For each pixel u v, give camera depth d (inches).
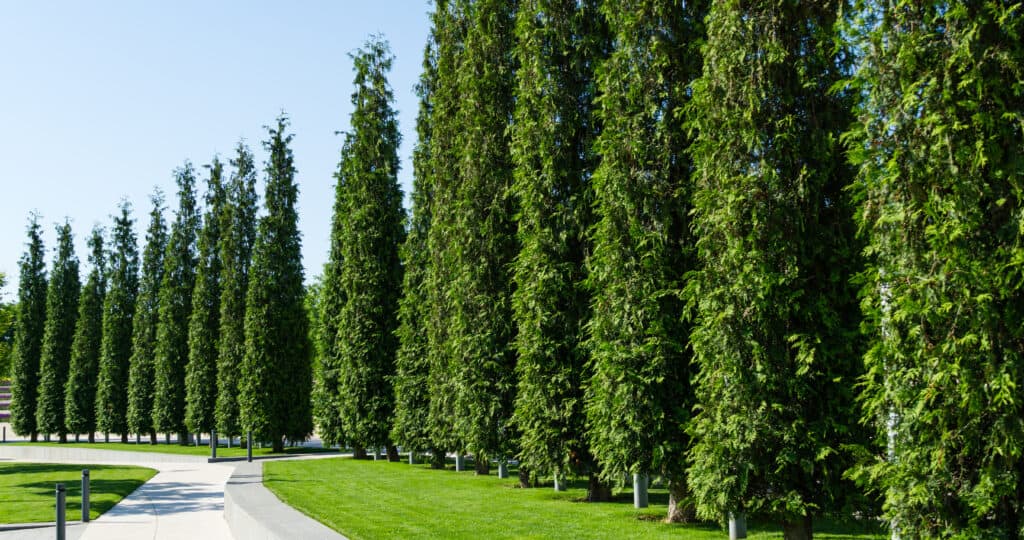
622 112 511.8
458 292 756.6
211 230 1625.2
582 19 621.9
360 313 1111.0
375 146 1134.4
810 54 385.4
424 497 641.6
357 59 1149.7
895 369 276.2
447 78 868.0
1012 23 252.4
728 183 386.0
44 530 575.2
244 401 1371.8
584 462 601.3
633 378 483.8
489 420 724.7
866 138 295.1
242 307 1510.8
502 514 536.4
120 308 1895.9
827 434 368.8
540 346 605.6
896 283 274.1
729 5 393.1
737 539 430.0
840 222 375.2
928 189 267.6
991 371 247.9
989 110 257.9
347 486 733.9
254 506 539.2
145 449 1521.9
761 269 366.9
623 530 465.7
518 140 645.9
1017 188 247.4
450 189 857.5
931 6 269.1
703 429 392.5
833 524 472.1
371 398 1098.1
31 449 1646.2
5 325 2287.2
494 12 761.6
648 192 491.2
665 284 484.7
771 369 367.2
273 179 1418.6
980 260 253.9
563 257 608.7
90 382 1959.9
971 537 255.4
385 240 1126.4
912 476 268.4
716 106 398.3
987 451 253.1
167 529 580.1
